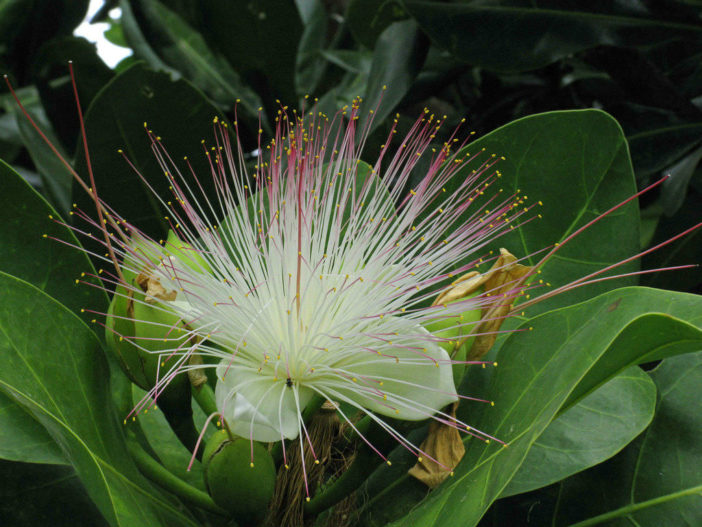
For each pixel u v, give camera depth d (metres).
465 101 0.72
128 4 0.73
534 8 0.54
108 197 0.48
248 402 0.35
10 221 0.41
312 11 0.78
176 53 0.72
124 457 0.38
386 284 0.40
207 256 0.41
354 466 0.37
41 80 0.66
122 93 0.47
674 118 0.56
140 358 0.37
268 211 0.45
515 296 0.38
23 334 0.37
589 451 0.39
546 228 0.45
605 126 0.44
